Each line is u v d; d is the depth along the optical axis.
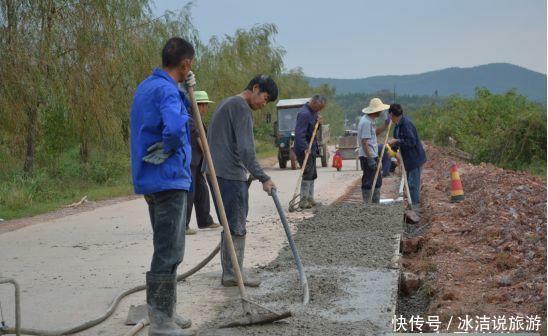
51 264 7.87
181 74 4.83
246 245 8.55
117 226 11.21
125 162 23.83
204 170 6.32
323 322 5.05
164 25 25.08
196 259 7.89
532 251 7.45
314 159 12.38
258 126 47.78
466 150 32.72
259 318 4.98
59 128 20.77
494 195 12.07
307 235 8.98
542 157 28.08
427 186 15.95
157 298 4.70
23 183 17.66
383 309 5.36
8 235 10.54
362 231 9.02
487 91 36.06
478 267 7.22
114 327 5.19
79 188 20.34
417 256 8.72
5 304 5.96
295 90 63.22
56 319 5.46
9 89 17.66
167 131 4.39
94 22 19.27
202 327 5.03
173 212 4.65
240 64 40.81
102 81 20.12
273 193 5.91
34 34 18.38
